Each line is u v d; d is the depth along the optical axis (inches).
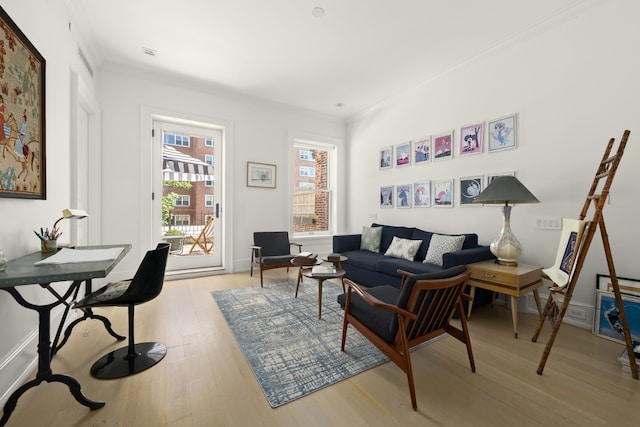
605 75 88.8
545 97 102.8
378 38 112.2
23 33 61.4
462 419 51.8
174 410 53.7
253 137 174.2
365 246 160.4
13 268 50.3
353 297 77.3
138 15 99.1
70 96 96.0
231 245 166.6
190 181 161.0
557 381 63.4
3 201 55.9
